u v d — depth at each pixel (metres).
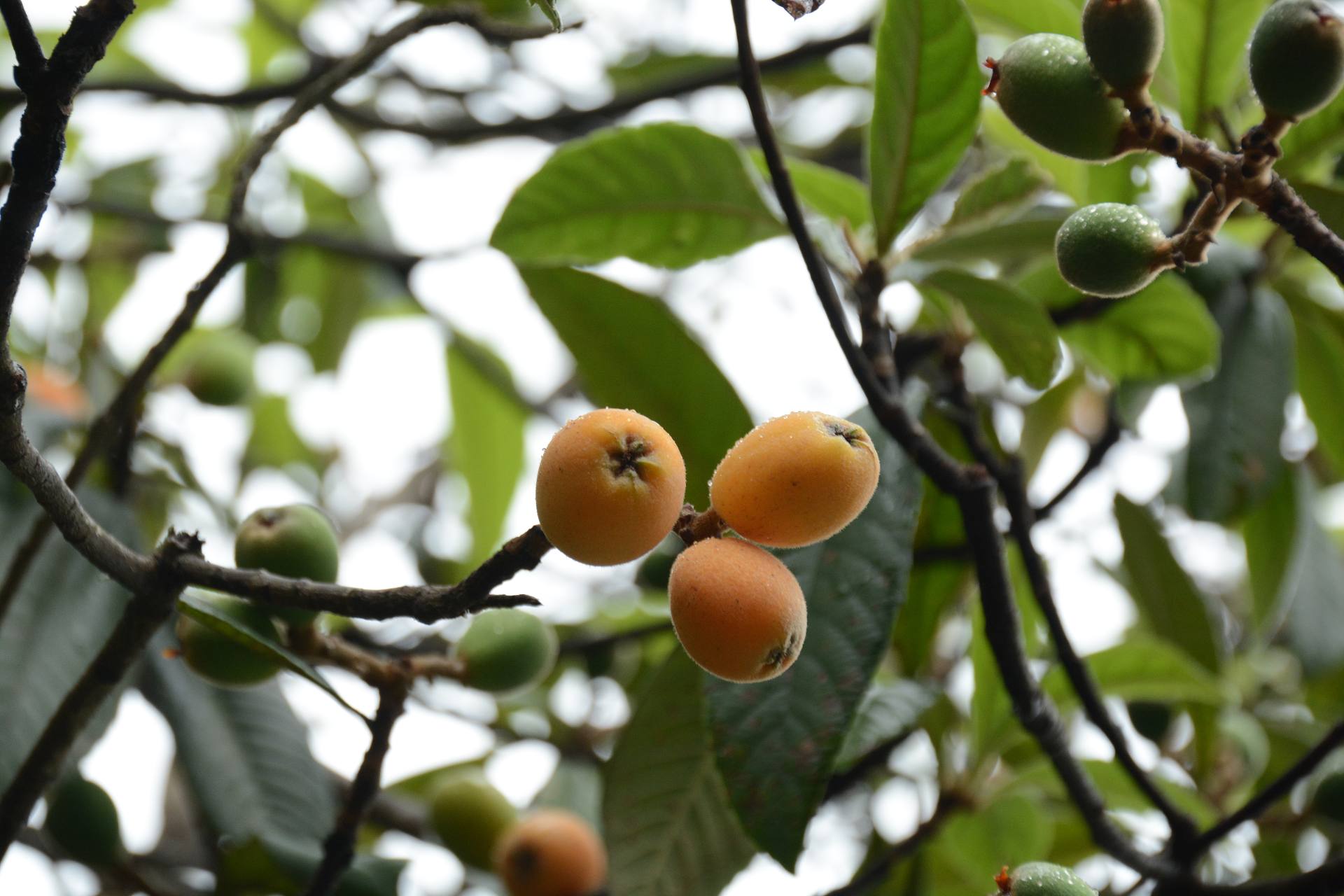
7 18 0.71
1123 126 0.78
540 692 1.24
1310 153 0.93
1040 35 0.79
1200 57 0.91
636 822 0.95
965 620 1.20
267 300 1.50
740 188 0.95
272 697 1.03
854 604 0.86
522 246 0.96
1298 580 1.19
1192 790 1.05
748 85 0.85
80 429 1.13
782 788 0.83
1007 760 1.07
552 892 1.05
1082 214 0.78
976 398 1.06
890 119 0.89
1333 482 1.40
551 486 0.72
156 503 1.18
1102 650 1.01
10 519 0.99
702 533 0.75
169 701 1.00
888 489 0.88
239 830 0.98
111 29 0.71
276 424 1.61
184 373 1.30
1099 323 0.97
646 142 0.94
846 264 0.93
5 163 0.89
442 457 1.66
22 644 0.95
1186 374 0.97
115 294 1.48
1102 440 1.06
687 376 0.96
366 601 0.76
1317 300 1.03
